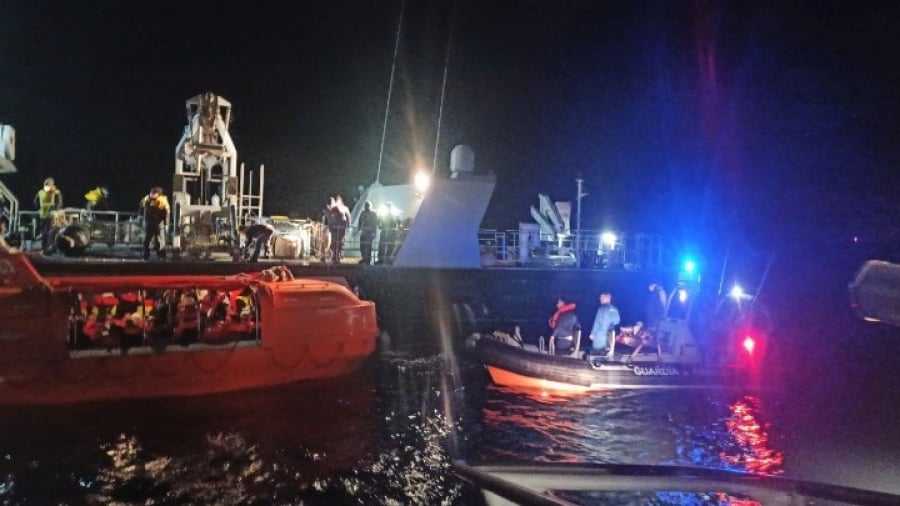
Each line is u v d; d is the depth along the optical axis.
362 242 19.09
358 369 12.82
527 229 22.77
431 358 15.60
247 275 12.90
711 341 14.23
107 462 9.03
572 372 13.06
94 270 14.79
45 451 9.34
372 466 9.11
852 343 18.75
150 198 16.86
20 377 10.42
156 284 11.39
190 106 19.95
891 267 2.48
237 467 8.98
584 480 4.15
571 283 19.05
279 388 12.16
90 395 10.91
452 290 17.91
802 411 12.21
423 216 18.16
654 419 11.53
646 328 14.55
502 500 4.01
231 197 19.81
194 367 11.47
